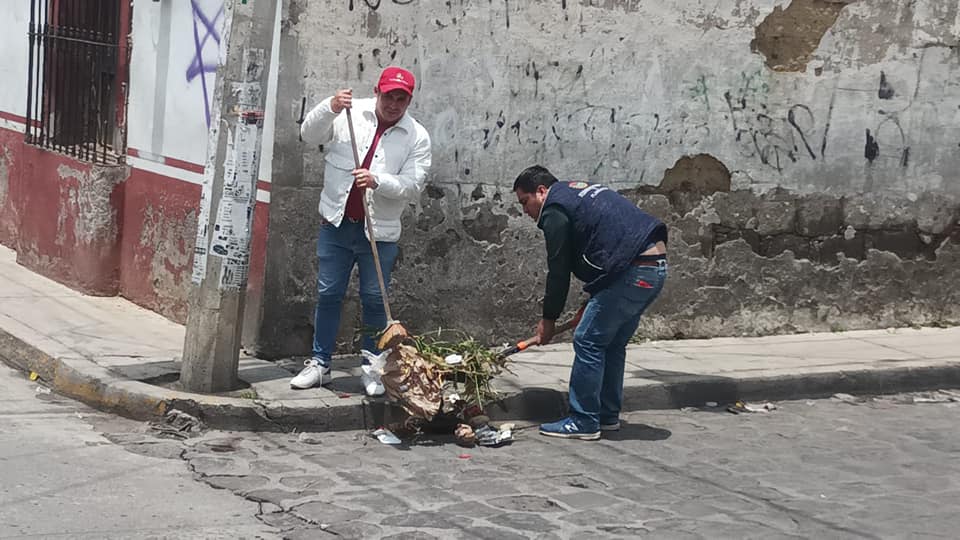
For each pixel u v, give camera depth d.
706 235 11.83
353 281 10.73
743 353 11.47
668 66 11.53
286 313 10.52
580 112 11.30
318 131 9.61
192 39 11.10
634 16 11.38
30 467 8.51
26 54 13.63
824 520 8.35
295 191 10.44
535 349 11.31
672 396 10.49
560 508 8.37
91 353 10.25
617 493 8.64
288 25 10.27
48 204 12.72
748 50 11.76
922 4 12.25
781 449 9.59
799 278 12.15
